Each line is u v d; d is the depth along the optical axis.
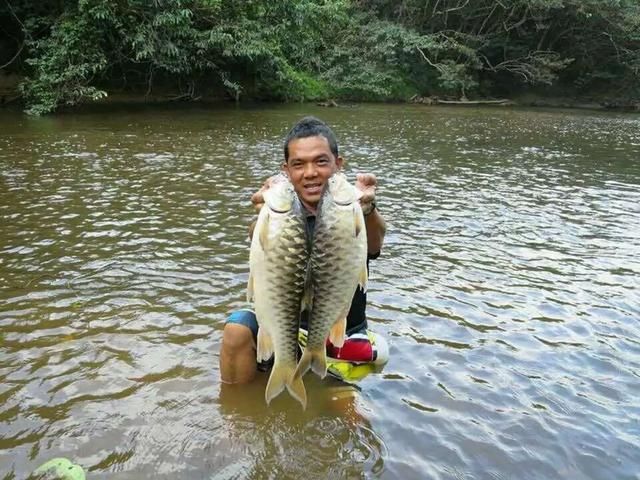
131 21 17.61
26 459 2.88
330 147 3.13
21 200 7.63
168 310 4.57
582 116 26.94
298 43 24.88
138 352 3.93
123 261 5.58
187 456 2.95
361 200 3.21
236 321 3.46
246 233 6.60
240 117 18.36
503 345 4.25
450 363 3.96
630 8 32.72
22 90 16.98
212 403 3.38
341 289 2.87
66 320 4.35
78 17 16.78
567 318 4.74
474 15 32.34
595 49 34.69
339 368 3.66
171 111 18.98
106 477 2.78
